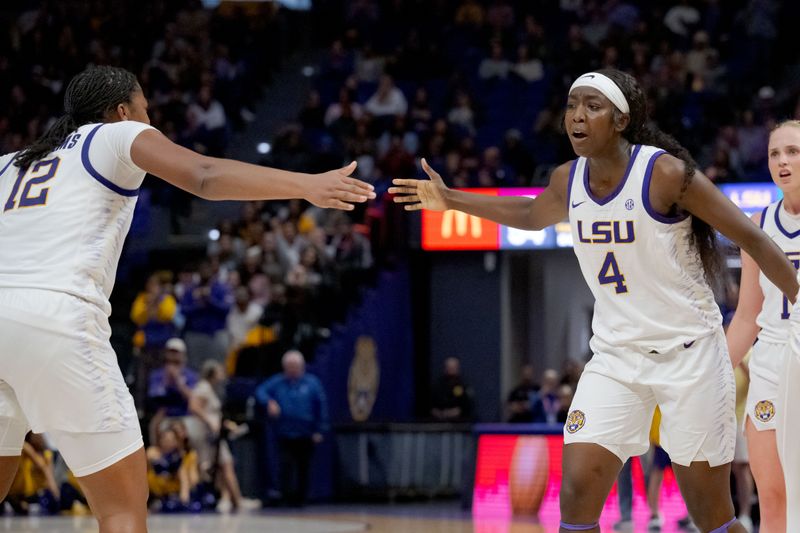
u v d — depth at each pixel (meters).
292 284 23.19
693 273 7.09
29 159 6.62
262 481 20.69
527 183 26.38
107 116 6.85
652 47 30.16
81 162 6.43
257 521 17.39
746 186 22.67
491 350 26.58
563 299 29.20
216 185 6.08
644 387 7.10
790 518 6.47
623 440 7.07
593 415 7.05
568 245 24.36
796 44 30.30
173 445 19.59
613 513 19.02
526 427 19.88
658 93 27.69
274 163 28.09
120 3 33.75
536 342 28.25
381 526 16.56
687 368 7.02
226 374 22.64
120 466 6.31
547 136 28.75
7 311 6.17
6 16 35.06
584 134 6.97
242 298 23.20
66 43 32.56
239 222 26.75
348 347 24.06
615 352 7.15
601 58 29.88
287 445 20.56
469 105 30.22
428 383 27.03
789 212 8.17
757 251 6.95
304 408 20.81
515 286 27.53
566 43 32.03
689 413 7.01
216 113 30.36
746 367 15.91
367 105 30.48
